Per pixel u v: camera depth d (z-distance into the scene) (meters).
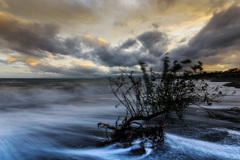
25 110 7.81
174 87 3.09
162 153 2.48
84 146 3.01
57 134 3.88
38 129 4.39
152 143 2.75
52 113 7.00
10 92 13.84
